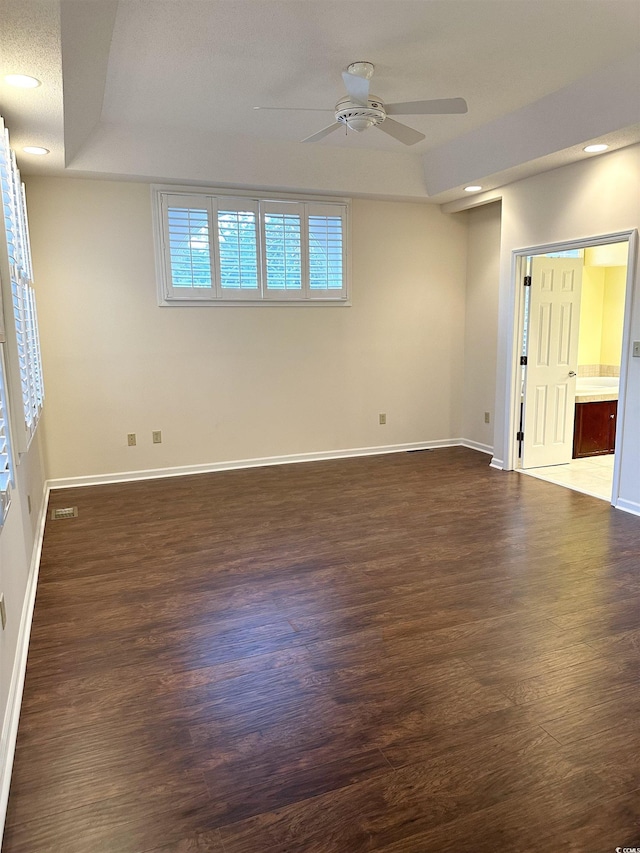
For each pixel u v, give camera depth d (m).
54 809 1.64
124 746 1.90
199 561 3.40
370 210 5.72
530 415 5.34
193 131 4.39
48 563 3.39
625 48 3.15
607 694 2.13
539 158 4.22
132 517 4.20
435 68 3.38
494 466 5.58
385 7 2.69
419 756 1.84
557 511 4.23
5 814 1.61
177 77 3.45
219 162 4.67
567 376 5.49
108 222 4.82
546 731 1.94
